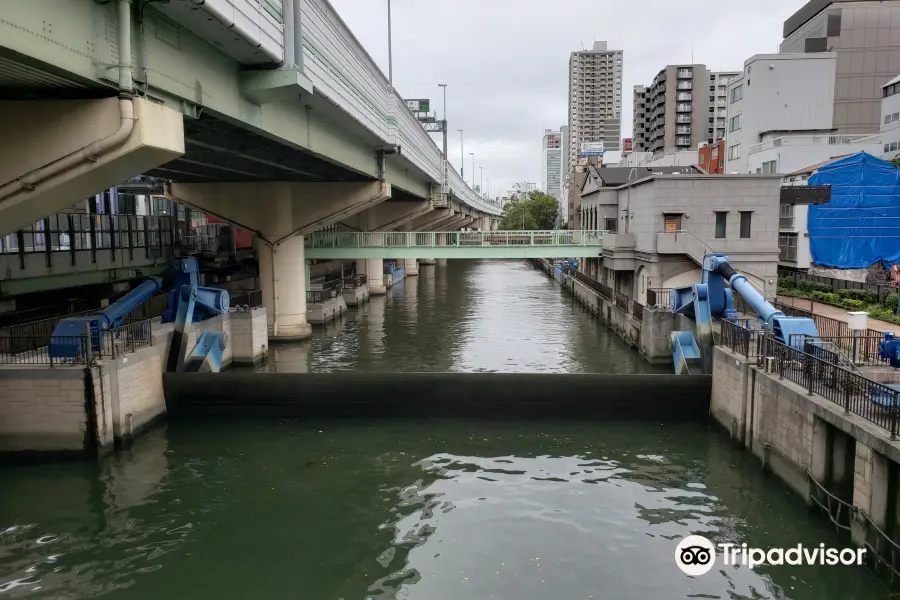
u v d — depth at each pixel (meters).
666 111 116.81
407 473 17.89
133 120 12.42
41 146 12.58
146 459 19.19
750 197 33.53
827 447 15.07
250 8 15.55
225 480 17.50
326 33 21.72
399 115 35.22
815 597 12.08
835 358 17.81
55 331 20.19
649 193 34.62
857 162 40.41
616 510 15.63
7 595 12.26
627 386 22.44
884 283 36.47
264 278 36.72
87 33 11.73
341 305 48.53
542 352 34.12
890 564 12.45
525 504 15.95
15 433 19.22
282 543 14.13
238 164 29.53
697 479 17.50
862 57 69.94
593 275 53.22
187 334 25.50
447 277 86.31
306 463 18.66
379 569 13.08
